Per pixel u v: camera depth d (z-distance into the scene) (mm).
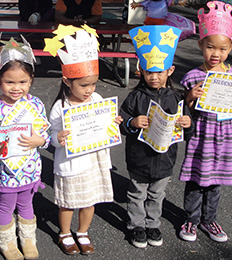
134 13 6797
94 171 2627
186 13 12180
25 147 2375
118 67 7051
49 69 6680
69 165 2539
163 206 3367
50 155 4145
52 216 3180
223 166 2852
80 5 6262
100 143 2533
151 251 2850
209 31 2627
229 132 2770
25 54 2258
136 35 2562
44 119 2439
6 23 6238
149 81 2572
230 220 3215
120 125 2688
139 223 2896
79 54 2324
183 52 8258
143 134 2631
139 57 2584
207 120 2738
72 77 2365
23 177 2455
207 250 2889
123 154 4227
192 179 2885
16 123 2330
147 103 2621
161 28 2486
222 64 2797
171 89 2736
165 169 2715
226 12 2623
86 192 2596
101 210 3283
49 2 7195
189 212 2988
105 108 2486
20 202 2604
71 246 2768
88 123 2465
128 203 2887
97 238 2953
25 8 6930
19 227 2680
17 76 2227
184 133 2746
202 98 2688
